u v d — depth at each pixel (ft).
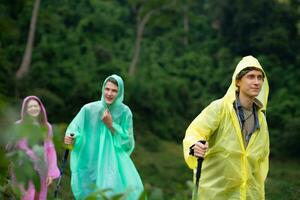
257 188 23.27
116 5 241.14
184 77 223.92
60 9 219.00
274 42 219.61
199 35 245.04
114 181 33.04
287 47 220.43
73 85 169.68
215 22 242.58
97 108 33.88
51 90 165.68
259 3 224.33
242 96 23.03
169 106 194.70
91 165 33.53
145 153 157.38
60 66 176.96
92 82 181.88
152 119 184.55
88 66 193.26
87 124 33.76
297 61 221.46
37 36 186.50
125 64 208.44
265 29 222.89
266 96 23.62
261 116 23.29
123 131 34.17
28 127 8.17
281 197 49.26
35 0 169.99
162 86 199.82
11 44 175.32
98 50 203.82
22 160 8.73
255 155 22.88
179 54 235.81
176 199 10.53
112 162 33.53
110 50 215.51
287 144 167.12
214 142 23.17
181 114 200.03
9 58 172.96
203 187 23.27
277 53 222.48
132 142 34.50
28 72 160.25
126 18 238.68
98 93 171.83
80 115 33.53
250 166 22.88
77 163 33.42
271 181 54.13
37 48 178.40
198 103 203.62
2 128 7.96
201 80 222.89
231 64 222.07
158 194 8.82
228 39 234.99
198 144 21.24
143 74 209.67
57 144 8.54
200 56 231.71
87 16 219.82
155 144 168.35
